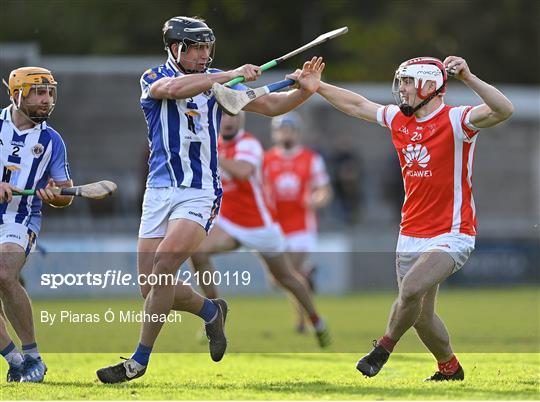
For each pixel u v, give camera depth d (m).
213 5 116.12
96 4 117.44
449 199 25.58
